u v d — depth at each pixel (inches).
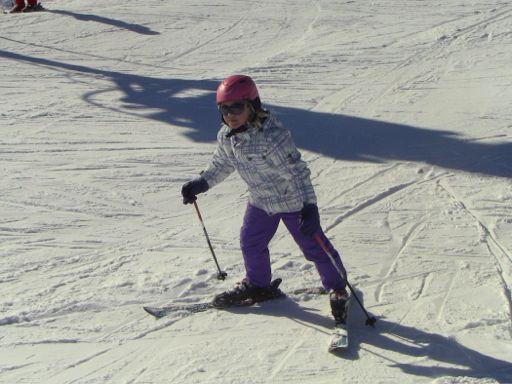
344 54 456.4
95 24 546.6
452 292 188.4
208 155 299.3
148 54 469.4
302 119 339.6
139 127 333.4
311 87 390.3
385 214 241.0
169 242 224.4
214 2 620.7
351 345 166.1
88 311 184.1
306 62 440.1
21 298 189.9
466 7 580.1
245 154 161.3
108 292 193.0
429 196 254.5
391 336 169.0
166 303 187.6
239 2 621.0
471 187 261.1
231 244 222.1
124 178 275.0
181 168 285.3
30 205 251.3
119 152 301.7
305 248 171.8
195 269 205.6
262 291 183.9
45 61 450.9
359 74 412.5
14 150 302.7
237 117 156.0
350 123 332.8
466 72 405.4
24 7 600.4
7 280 199.8
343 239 222.7
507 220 232.4
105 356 164.7
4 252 216.7
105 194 261.0
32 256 214.4
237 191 264.1
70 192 262.2
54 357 164.7
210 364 160.6
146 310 182.2
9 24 547.2
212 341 169.9
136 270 205.6
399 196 255.6
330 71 420.2
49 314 182.5
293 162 160.7
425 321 175.0
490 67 411.8
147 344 169.3
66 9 599.5
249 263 180.4
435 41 478.0
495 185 262.1
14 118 343.0
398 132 319.6
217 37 511.2
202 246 221.1
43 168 284.4
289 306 184.9
